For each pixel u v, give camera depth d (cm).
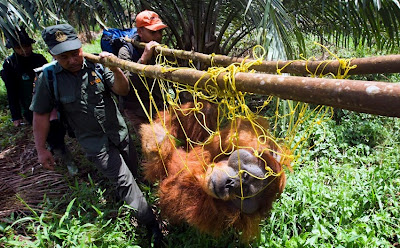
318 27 520
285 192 319
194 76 169
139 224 314
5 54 297
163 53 303
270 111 476
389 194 324
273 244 267
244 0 380
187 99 387
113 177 287
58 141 373
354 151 405
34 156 442
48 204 329
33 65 386
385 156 379
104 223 303
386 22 411
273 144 238
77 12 513
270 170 208
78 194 338
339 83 101
